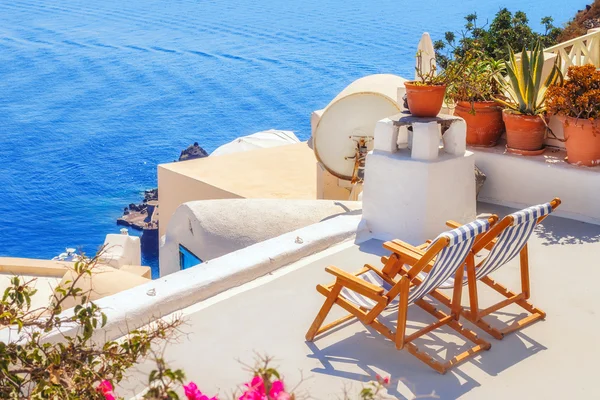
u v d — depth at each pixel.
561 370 4.78
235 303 5.74
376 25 152.12
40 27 165.75
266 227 8.31
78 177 83.00
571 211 7.48
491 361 4.89
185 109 104.44
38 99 113.94
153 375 3.16
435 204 6.72
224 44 141.88
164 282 5.82
